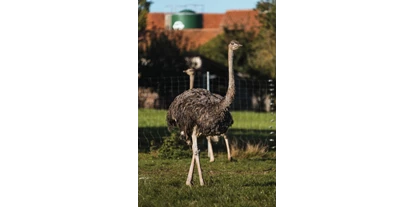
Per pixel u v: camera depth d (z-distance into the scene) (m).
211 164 24.98
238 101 62.59
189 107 19.75
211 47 74.50
